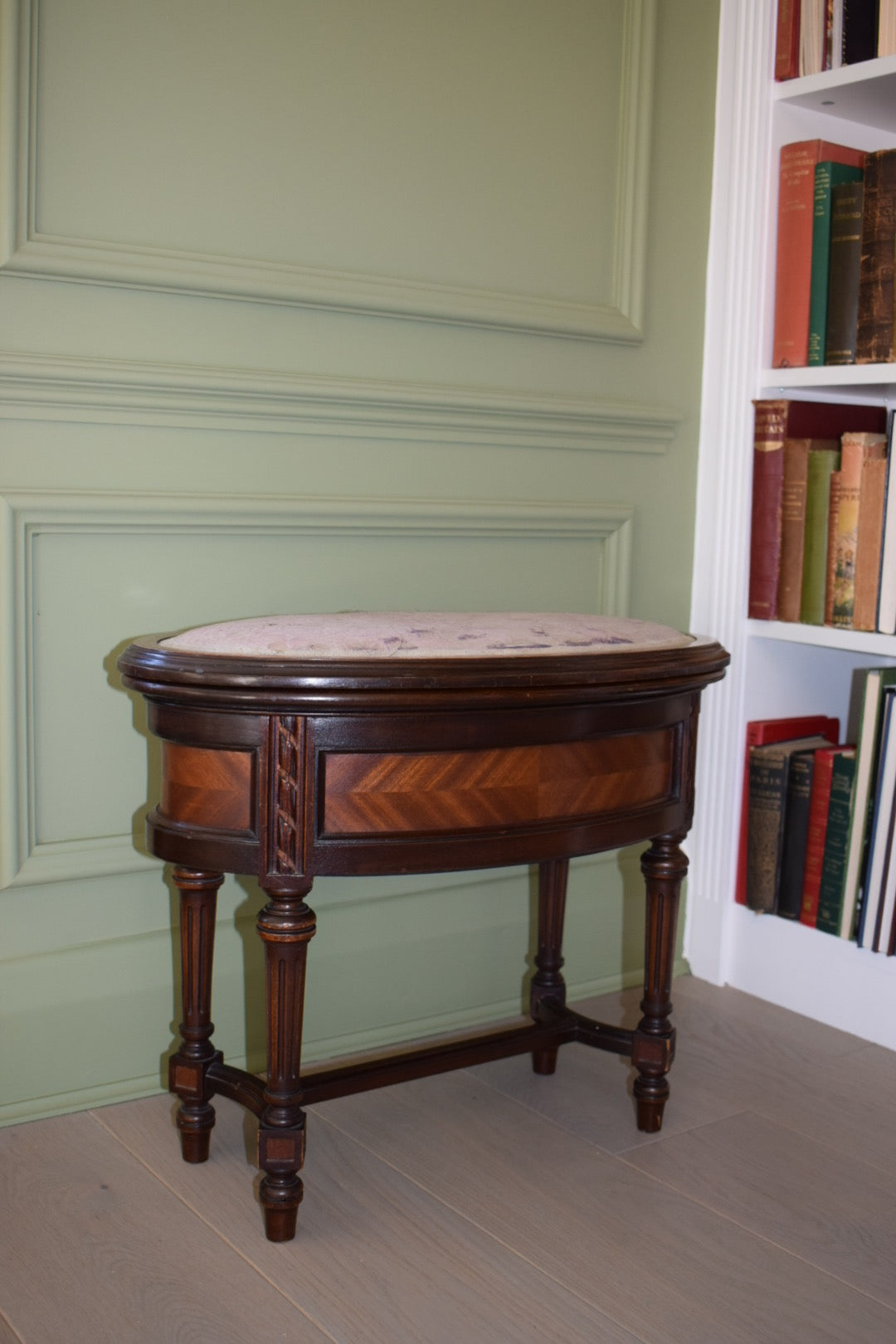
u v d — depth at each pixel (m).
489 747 1.54
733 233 2.42
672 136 2.38
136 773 1.94
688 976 2.60
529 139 2.21
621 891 2.50
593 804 1.66
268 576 2.02
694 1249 1.59
